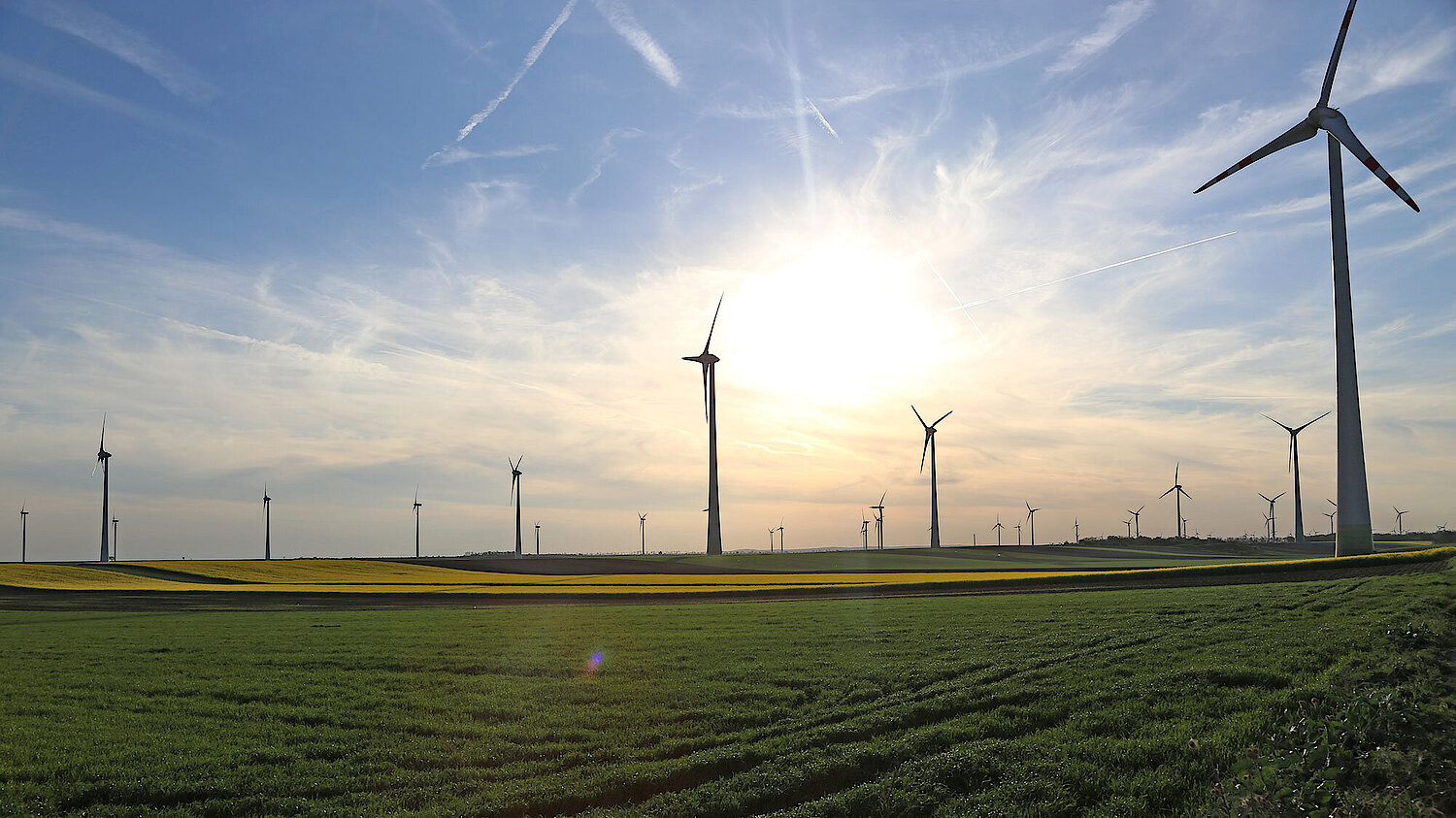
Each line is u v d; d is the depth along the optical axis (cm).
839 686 2283
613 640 3338
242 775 1694
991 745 1655
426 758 1792
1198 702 1872
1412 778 1245
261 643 3425
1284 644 2430
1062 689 2062
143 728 2058
